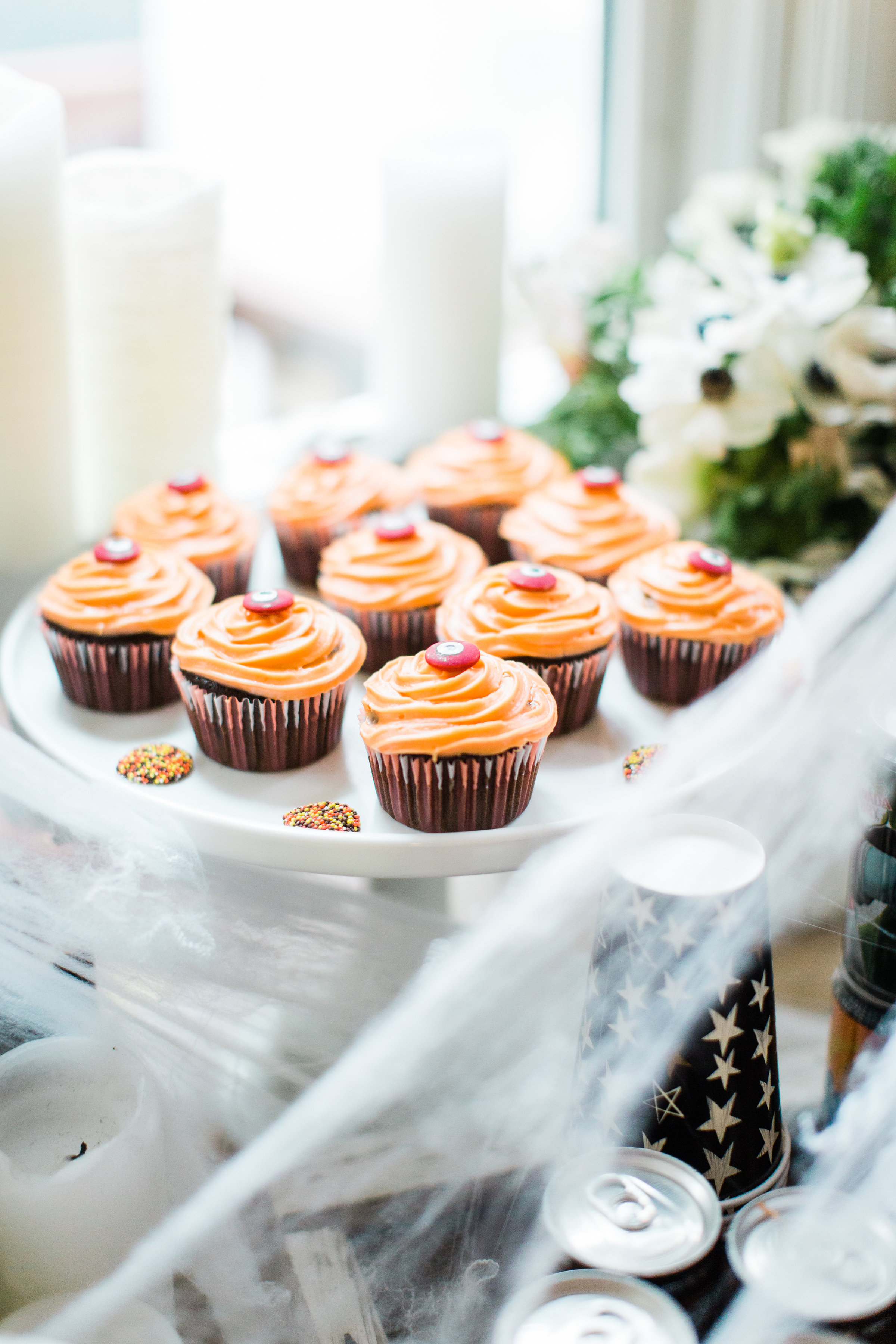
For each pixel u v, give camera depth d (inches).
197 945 23.4
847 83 38.3
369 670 32.4
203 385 33.8
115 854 23.9
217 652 27.9
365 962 23.7
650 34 39.6
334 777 28.3
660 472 34.3
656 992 22.1
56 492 32.1
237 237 42.7
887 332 32.3
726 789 26.3
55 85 38.0
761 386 33.0
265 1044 23.0
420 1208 22.5
